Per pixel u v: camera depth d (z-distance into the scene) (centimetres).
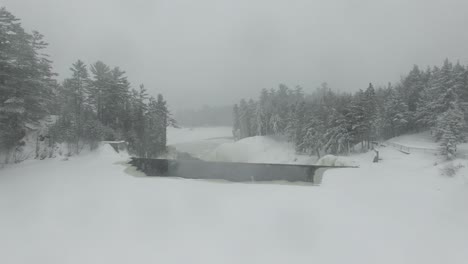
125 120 3716
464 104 3762
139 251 644
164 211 935
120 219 852
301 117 4431
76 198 1083
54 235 729
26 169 1723
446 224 823
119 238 714
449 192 1159
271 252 650
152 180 1493
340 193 1230
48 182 1370
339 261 612
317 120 4000
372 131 3919
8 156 1881
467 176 1294
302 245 688
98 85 3438
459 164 1549
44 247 661
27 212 906
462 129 3256
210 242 696
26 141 2200
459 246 683
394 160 2827
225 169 2142
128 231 759
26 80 1830
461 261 613
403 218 883
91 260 603
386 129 4694
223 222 837
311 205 1027
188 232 757
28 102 1945
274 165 2295
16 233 739
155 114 4153
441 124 3225
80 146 2555
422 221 854
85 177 1540
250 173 1988
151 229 775
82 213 903
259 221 849
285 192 1244
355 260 617
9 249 650
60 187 1270
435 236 742
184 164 2327
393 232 770
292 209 975
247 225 814
